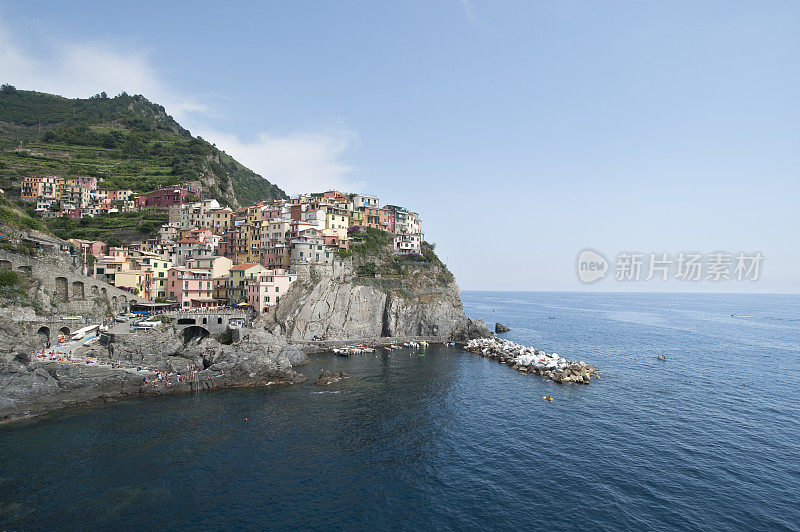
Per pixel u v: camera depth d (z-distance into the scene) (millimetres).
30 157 197750
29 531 37969
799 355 121500
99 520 39781
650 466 51844
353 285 134125
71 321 84000
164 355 84438
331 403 73438
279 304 121875
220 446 55750
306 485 46969
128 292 106438
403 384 85938
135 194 181125
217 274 130250
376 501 44219
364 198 173375
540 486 47375
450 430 62719
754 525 40469
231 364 82938
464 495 45562
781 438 60125
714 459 53688
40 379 67188
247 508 42375
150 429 60531
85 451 53250
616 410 71688
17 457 51281
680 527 40094
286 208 158125
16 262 85750
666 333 170375
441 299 146000
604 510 42781
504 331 174250
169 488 45531
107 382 73000
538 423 65688
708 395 80375
